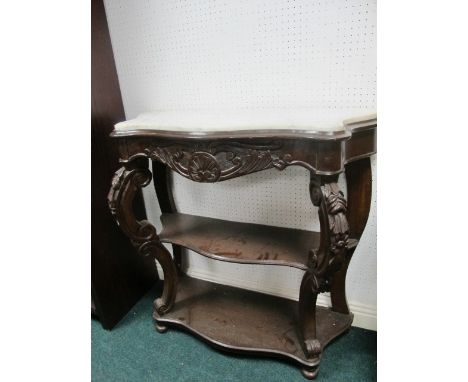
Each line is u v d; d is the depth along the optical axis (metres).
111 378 1.15
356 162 1.01
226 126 0.85
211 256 1.07
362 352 1.19
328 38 0.99
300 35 1.02
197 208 1.44
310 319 1.08
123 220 1.10
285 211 1.26
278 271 1.41
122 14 1.23
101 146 1.30
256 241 1.15
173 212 1.46
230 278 1.53
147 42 1.24
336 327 1.22
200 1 1.10
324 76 1.04
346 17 0.96
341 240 0.82
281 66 1.08
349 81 1.01
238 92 1.17
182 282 1.57
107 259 1.35
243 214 1.34
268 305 1.37
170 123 0.93
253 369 1.15
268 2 1.02
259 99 1.15
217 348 1.20
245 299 1.42
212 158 0.90
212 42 1.14
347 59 0.99
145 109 1.37
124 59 1.31
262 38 1.07
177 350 1.25
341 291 1.24
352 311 1.32
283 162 0.84
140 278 1.57
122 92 1.38
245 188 1.29
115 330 1.37
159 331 1.34
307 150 0.80
